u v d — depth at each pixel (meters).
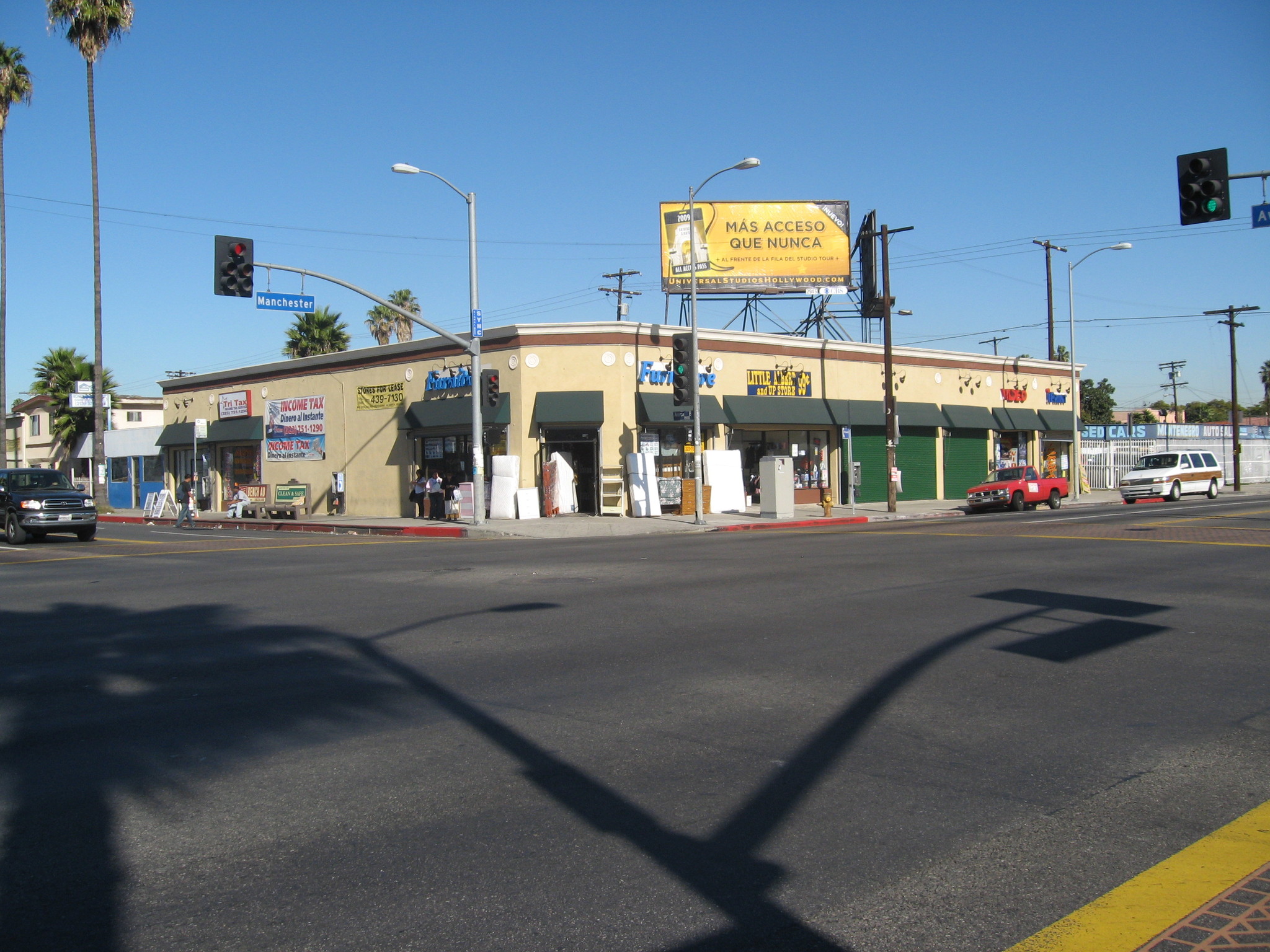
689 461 30.94
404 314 24.08
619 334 29.70
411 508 32.72
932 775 5.35
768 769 5.47
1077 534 19.81
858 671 7.83
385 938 3.60
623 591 12.47
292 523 30.55
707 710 6.75
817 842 4.44
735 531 25.23
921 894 3.91
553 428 29.84
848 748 5.84
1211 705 6.73
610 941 3.55
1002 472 33.84
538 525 26.77
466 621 10.42
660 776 5.38
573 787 5.22
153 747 6.08
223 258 19.81
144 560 18.59
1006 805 4.89
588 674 7.85
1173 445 51.44
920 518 30.59
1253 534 19.06
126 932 3.67
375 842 4.51
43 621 11.05
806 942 3.54
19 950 3.54
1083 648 8.56
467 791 5.18
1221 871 4.11
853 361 35.59
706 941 3.54
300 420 37.06
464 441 31.06
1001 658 8.20
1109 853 4.30
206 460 42.00
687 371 27.09
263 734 6.34
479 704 6.99
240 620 10.85
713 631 9.59
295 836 4.60
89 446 49.91
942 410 38.69
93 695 7.46
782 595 11.87
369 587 13.51
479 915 3.77
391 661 8.51
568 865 4.21
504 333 29.77
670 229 37.50
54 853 4.44
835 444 35.38
